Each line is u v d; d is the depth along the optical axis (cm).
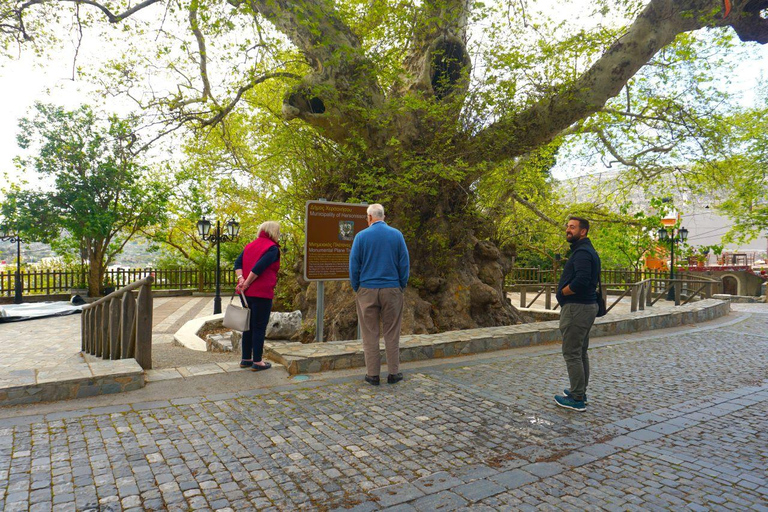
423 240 969
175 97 996
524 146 938
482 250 1061
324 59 887
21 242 1795
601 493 280
